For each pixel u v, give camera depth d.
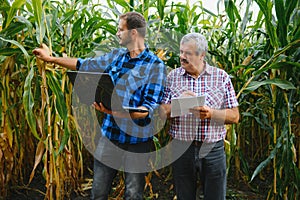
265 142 3.30
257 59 2.34
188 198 1.86
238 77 2.42
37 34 1.88
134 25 1.63
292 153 2.18
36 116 2.48
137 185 1.79
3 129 2.18
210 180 1.80
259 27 2.79
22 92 2.36
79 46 2.49
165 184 2.92
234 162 3.12
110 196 2.68
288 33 2.33
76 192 2.61
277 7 1.97
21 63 2.19
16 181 2.62
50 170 2.04
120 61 1.65
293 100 2.33
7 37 1.97
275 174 2.26
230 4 2.51
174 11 3.01
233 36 2.61
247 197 2.69
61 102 1.96
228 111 1.70
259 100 2.75
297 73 2.16
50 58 1.83
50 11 2.43
